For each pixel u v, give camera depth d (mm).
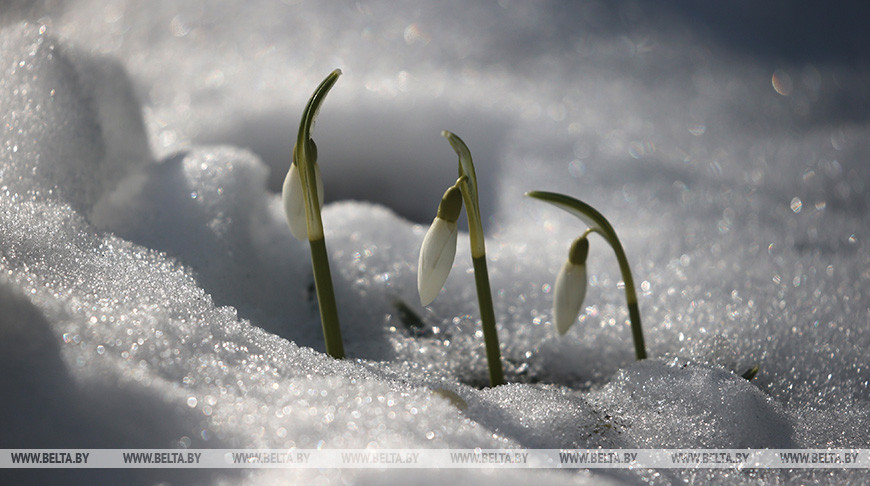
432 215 853
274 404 508
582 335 620
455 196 547
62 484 486
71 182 570
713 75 1349
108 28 1160
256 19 1255
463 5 1417
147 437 494
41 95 574
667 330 619
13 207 548
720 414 548
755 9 1627
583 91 1189
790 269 670
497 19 1391
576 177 881
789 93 1301
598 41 1405
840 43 1540
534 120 991
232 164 613
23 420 490
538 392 545
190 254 578
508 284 643
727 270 667
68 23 1145
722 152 1014
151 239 578
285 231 621
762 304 631
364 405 513
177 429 496
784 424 551
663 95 1222
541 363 612
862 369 589
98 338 507
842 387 583
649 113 1139
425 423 512
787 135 1110
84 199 571
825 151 1029
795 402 580
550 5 1480
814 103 1261
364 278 625
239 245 595
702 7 1602
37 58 578
